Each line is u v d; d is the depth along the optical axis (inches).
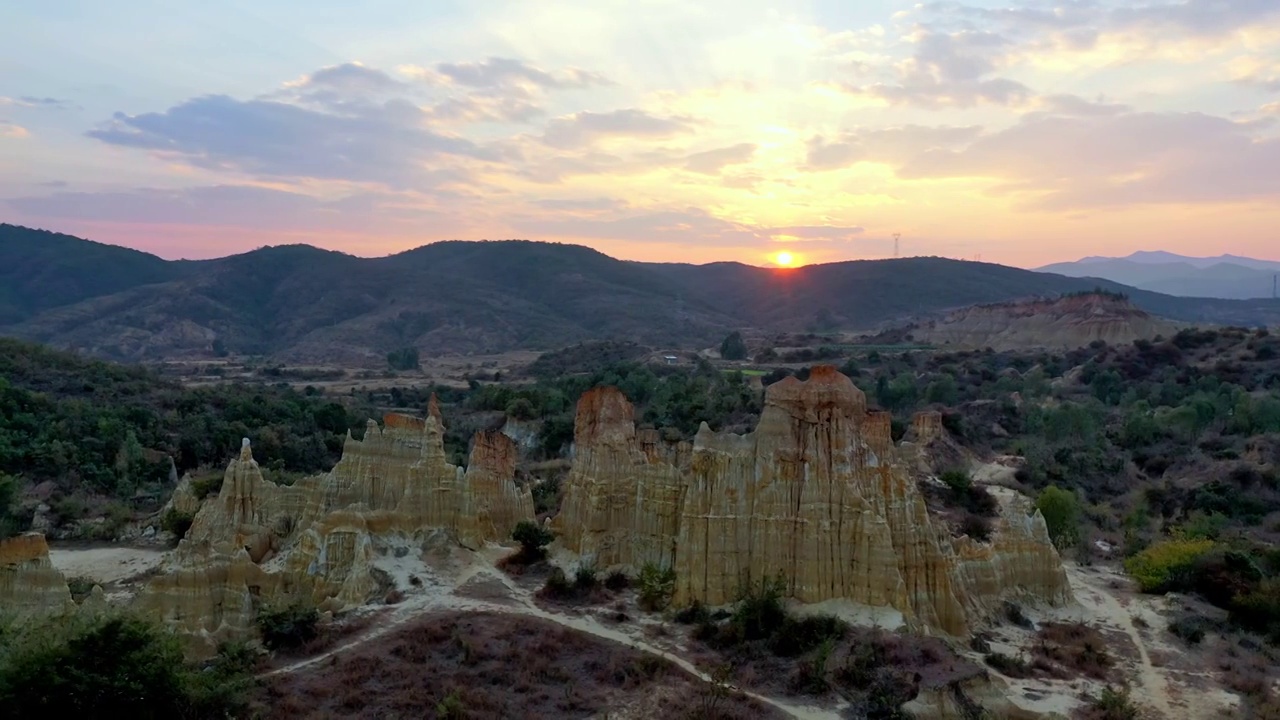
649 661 1838.1
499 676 1781.5
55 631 1503.4
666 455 2822.3
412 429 2817.4
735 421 4815.5
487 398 6225.4
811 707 1651.1
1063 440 4852.4
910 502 2102.6
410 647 1895.9
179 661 1589.6
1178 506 3752.5
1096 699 1758.1
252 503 2689.5
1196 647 2079.2
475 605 2182.6
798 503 2123.5
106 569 2795.3
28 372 5078.7
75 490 3690.9
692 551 2158.0
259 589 2071.9
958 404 6038.4
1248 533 3184.1
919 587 2041.1
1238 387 5531.5
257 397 5502.0
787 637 1883.6
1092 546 3164.4
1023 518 2470.5
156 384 5590.6
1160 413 5182.1
